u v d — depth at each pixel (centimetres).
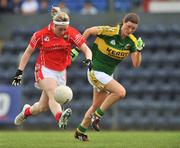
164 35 6262
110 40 2873
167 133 4134
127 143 2886
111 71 2934
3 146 2655
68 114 2516
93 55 2927
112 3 5472
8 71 6003
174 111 5734
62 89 2553
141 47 2886
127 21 2822
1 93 5019
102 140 3139
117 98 2839
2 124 5147
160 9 6384
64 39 2708
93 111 2948
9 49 6203
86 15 6153
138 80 5919
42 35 2692
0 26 6391
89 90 5806
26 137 3416
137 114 5684
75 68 5950
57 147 2602
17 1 6481
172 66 6066
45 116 5553
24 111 3050
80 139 3008
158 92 5862
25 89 5791
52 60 2728
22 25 6381
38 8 6444
